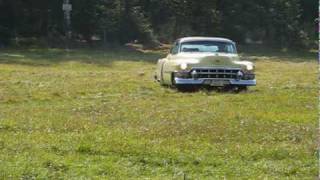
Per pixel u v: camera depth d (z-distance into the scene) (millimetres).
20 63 39062
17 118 15211
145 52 55125
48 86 24578
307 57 55125
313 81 29344
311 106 18531
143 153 11016
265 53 59031
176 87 23688
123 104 18625
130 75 31531
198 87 23453
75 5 58875
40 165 10133
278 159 10914
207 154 11031
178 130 13438
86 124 14250
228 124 14383
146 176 9695
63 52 50594
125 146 11492
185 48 24781
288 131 13555
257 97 20844
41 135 12711
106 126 14117
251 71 23734
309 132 13398
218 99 20234
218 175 9805
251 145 11914
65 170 9945
